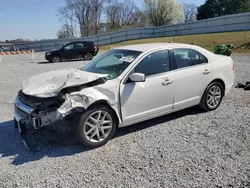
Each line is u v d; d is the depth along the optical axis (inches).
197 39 1103.6
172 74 165.9
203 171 114.1
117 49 182.7
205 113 191.6
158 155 130.0
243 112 191.2
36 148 140.0
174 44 179.2
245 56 645.3
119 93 144.6
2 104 242.1
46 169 120.6
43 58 925.8
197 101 185.8
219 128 162.4
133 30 1616.6
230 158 124.6
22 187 107.7
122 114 147.9
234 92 251.4
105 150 137.7
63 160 128.3
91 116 136.9
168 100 166.2
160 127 167.0
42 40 1529.3
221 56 204.7
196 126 166.9
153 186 104.5
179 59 172.9
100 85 140.4
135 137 152.8
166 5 2257.6
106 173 115.5
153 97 157.8
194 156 127.7
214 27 1325.0
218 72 192.9
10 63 732.0
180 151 133.4
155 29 1647.4
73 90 135.9
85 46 762.2
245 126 164.1
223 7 2317.9
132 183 107.2
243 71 390.9
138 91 150.6
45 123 132.0
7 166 124.5
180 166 119.0
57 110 126.9
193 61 181.0
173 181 107.5
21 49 1546.5
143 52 160.2
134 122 155.6
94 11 2391.7
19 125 146.4
